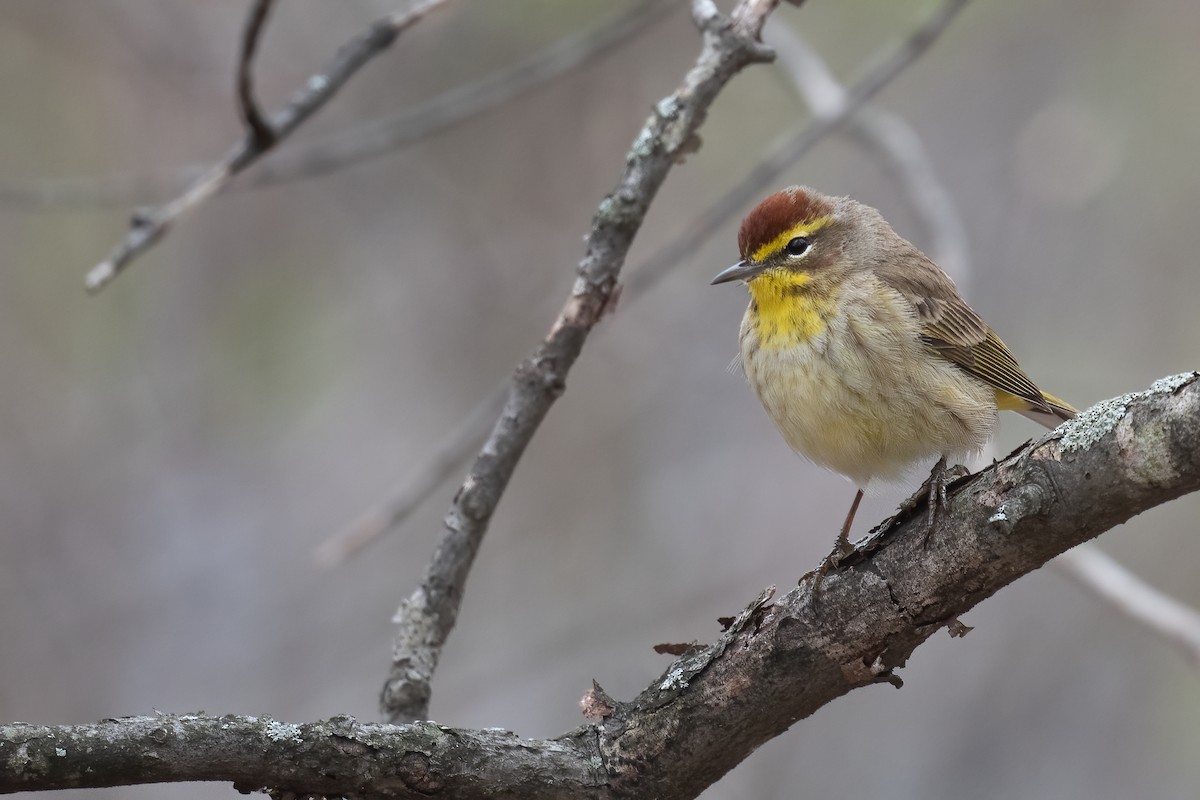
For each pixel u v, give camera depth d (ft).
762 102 48.65
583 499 47.21
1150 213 48.24
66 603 44.55
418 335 48.65
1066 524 15.94
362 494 46.98
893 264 26.91
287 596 46.14
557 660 44.80
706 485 47.75
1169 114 48.06
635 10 34.96
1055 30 49.83
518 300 48.44
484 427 29.14
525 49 48.29
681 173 48.88
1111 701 42.73
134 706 43.73
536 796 17.35
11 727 15.28
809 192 27.76
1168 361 46.62
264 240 47.70
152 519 46.09
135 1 47.83
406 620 21.74
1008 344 47.62
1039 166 44.42
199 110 47.70
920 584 17.01
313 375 47.42
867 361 25.14
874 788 41.65
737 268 26.76
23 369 45.32
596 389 48.49
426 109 34.50
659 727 17.93
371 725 16.70
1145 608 28.09
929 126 50.80
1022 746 42.32
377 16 48.55
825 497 47.24
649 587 45.80
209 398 46.70
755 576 45.57
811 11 48.83
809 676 17.70
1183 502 44.24
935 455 25.52
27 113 46.55
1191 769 41.81
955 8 33.45
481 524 22.21
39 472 45.24
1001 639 43.96
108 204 37.81
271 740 16.06
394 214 49.21
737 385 48.57
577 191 48.70
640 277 32.99
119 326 45.91
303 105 24.12
